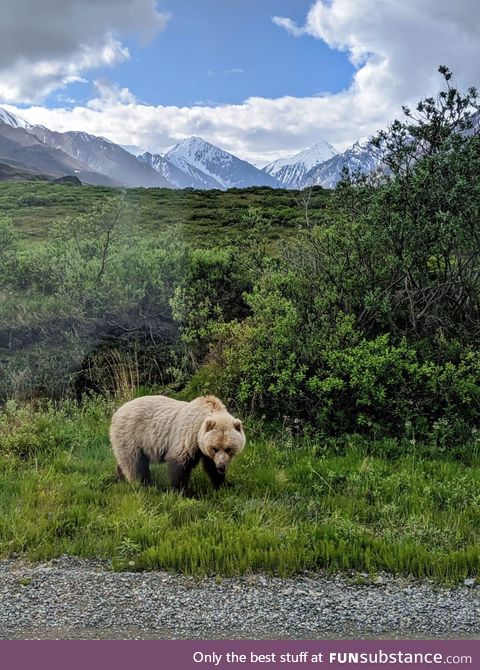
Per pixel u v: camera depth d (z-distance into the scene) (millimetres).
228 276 15047
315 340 10758
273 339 10812
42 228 23047
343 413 10305
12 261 15625
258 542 6586
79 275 14516
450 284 11109
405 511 7684
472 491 8180
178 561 6258
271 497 8133
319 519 7484
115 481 8852
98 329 14062
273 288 11953
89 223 16906
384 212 11164
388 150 11484
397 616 5242
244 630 5031
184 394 11992
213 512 7523
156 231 20875
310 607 5379
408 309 11680
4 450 9711
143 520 7141
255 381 10656
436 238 10938
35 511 7484
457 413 10195
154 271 14609
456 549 6668
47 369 12992
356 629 5066
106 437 10539
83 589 5703
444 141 10766
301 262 12680
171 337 14023
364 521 7527
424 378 10508
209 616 5215
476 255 11055
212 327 12281
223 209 29141
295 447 9898
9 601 5461
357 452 9562
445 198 10703
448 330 11469
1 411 11523
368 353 10312
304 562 6250
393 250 11484
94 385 12938
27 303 14180
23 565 6332
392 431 10211
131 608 5344
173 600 5492
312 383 10211
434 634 5012
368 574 6137
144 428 8648
